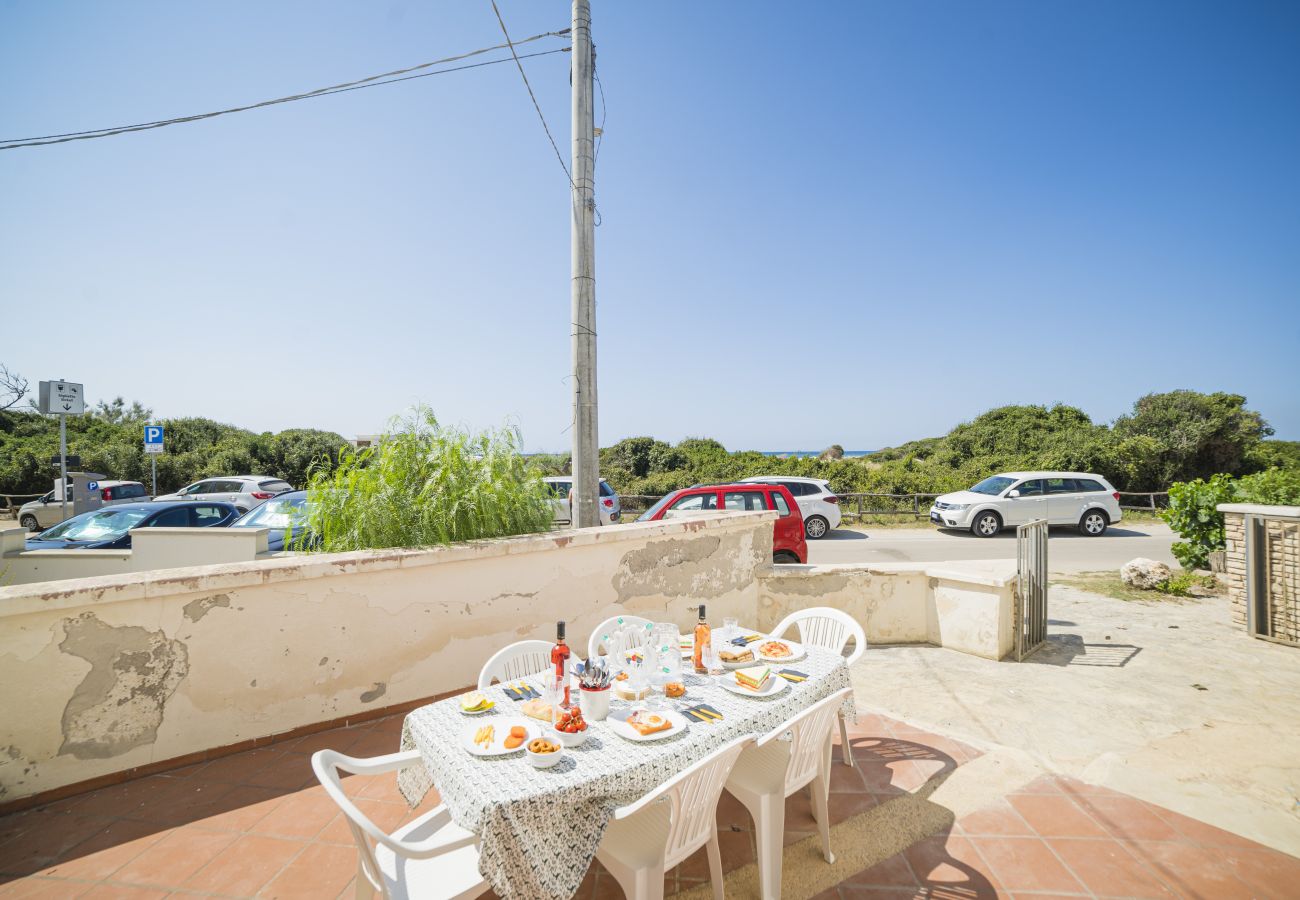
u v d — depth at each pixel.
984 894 2.58
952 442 29.52
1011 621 5.74
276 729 4.04
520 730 2.41
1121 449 20.41
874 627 6.25
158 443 14.59
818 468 20.48
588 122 6.55
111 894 2.62
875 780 3.55
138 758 3.59
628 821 2.27
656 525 5.84
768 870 2.53
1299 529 5.80
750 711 2.75
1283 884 2.59
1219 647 5.85
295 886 2.66
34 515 16.42
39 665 3.31
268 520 8.16
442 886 2.12
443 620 4.70
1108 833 2.99
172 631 3.68
